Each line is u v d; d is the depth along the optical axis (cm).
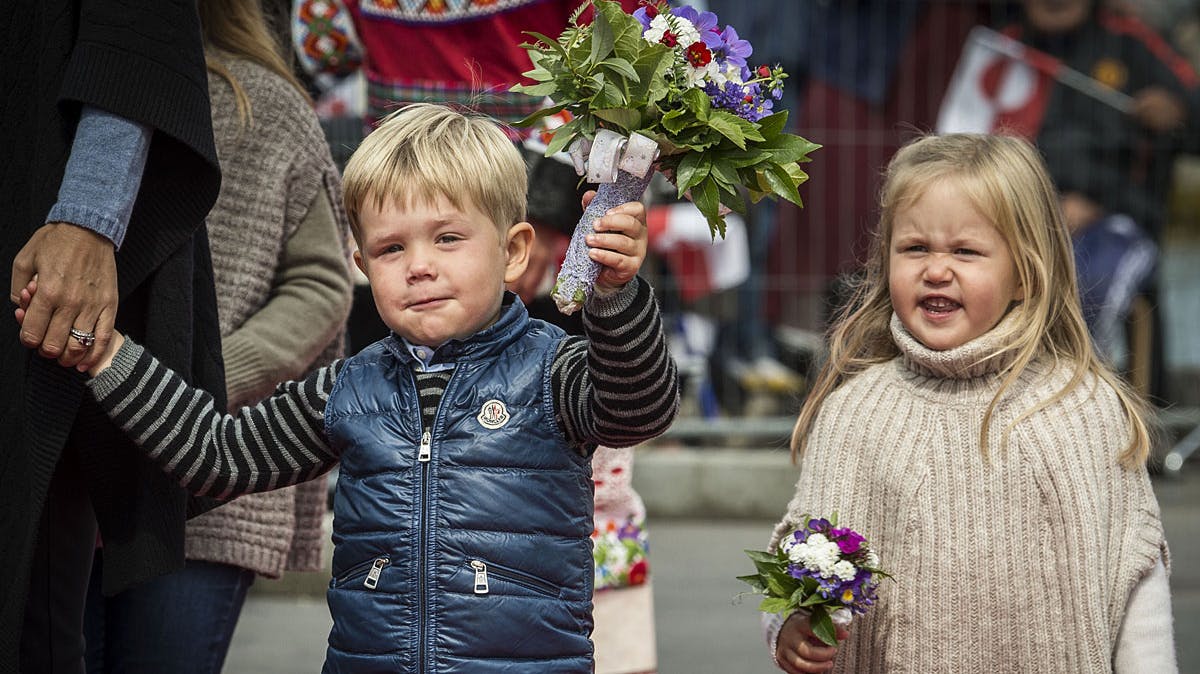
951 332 441
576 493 386
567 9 569
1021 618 424
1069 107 1108
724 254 1083
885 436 443
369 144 390
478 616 372
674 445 1112
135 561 405
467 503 376
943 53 1106
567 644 381
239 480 398
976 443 433
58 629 418
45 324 375
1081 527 424
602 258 350
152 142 404
